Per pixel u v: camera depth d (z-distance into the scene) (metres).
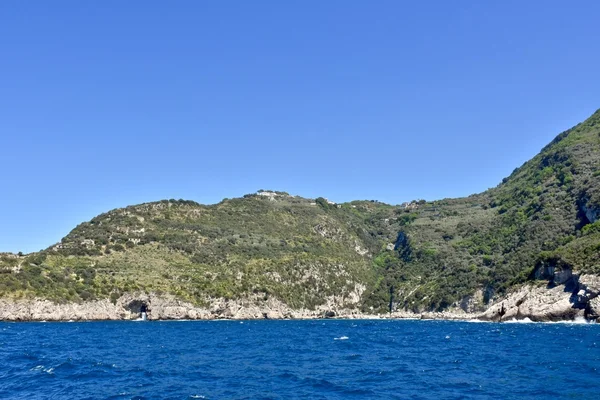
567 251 146.88
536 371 53.94
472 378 50.84
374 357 70.44
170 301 189.62
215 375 54.41
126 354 74.25
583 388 44.31
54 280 180.12
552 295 142.12
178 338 106.25
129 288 187.00
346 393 44.47
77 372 55.84
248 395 43.78
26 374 54.47
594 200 181.75
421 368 58.53
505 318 152.62
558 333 103.56
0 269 175.38
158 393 44.53
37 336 108.62
